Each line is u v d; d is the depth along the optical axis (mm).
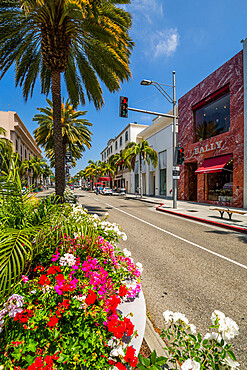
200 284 3367
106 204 16781
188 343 1519
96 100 11125
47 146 20594
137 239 6027
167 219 9578
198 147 16312
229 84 12938
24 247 2113
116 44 7500
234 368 1256
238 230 7090
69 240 2678
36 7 6684
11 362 1312
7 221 2543
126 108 10336
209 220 8641
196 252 4906
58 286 1753
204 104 15820
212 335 1435
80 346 1472
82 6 5855
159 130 24812
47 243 2633
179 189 19375
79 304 1699
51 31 7430
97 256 2914
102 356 1472
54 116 8312
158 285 3326
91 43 8203
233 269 3941
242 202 12016
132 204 16938
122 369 1288
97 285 2055
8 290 1608
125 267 2867
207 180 15656
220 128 14242
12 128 31797
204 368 1387
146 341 2102
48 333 1503
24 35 8078
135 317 2271
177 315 1635
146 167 28906
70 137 16750
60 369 1305
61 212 3170
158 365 1344
